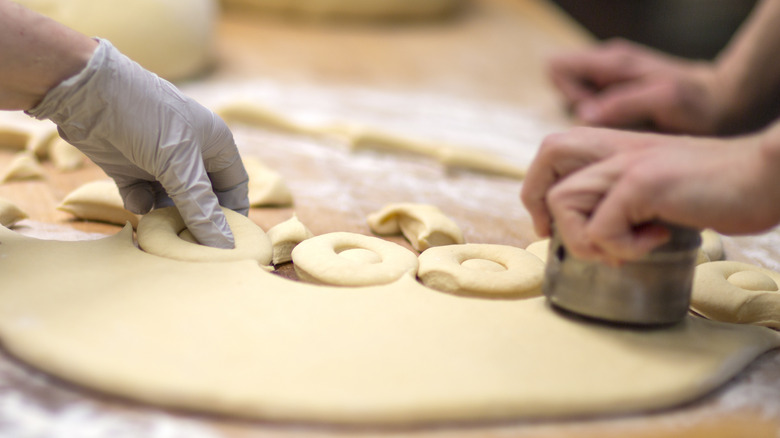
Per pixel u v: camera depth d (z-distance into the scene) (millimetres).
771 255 1458
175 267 1032
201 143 1101
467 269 1092
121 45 2107
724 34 4102
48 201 1426
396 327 916
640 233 854
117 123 1016
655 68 2488
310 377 794
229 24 3266
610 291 920
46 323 862
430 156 1979
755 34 2158
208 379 777
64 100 990
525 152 2102
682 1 4184
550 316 981
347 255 1127
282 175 1731
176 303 930
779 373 941
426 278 1114
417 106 2480
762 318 1073
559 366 855
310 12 3357
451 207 1610
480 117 2430
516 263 1143
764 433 811
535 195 943
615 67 2502
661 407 830
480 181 1824
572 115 2547
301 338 871
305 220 1451
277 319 912
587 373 846
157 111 1030
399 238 1400
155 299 936
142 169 1144
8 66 932
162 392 763
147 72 1045
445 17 3691
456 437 763
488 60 3145
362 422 757
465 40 3408
